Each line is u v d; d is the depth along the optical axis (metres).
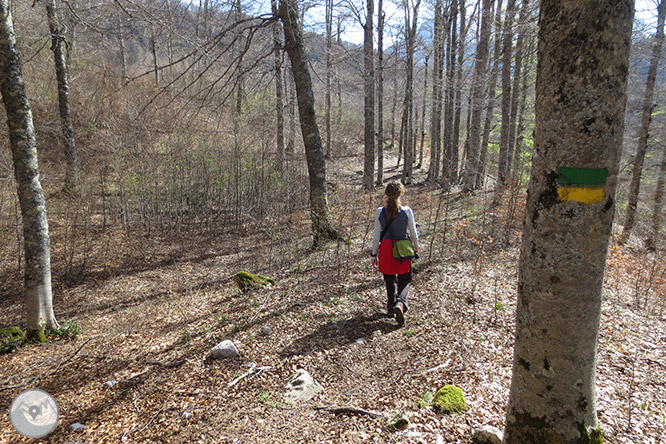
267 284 6.01
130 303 6.24
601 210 1.49
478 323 4.27
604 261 1.56
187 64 16.97
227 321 4.82
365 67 14.18
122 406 3.22
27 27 10.59
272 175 11.92
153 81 17.61
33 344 4.74
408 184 20.36
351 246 7.68
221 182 11.91
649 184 12.23
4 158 8.68
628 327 4.22
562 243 1.52
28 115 4.73
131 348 4.41
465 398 2.92
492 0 13.54
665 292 5.55
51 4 6.12
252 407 3.01
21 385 3.71
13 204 8.76
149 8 5.85
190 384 3.43
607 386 3.01
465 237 7.99
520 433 1.77
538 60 1.58
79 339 4.88
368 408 2.92
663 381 3.08
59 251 8.45
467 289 5.33
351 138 26.17
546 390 1.66
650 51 9.47
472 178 14.32
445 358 3.58
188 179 11.62
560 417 1.65
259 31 8.06
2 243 8.02
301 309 4.89
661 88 10.46
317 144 7.86
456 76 15.04
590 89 1.41
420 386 3.16
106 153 11.90
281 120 12.89
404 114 24.41
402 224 4.09
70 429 2.96
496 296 4.98
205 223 11.21
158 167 11.23
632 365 3.35
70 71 15.45
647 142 10.56
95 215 10.80
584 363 1.62
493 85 14.09
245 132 12.58
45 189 11.70
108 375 3.79
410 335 4.09
